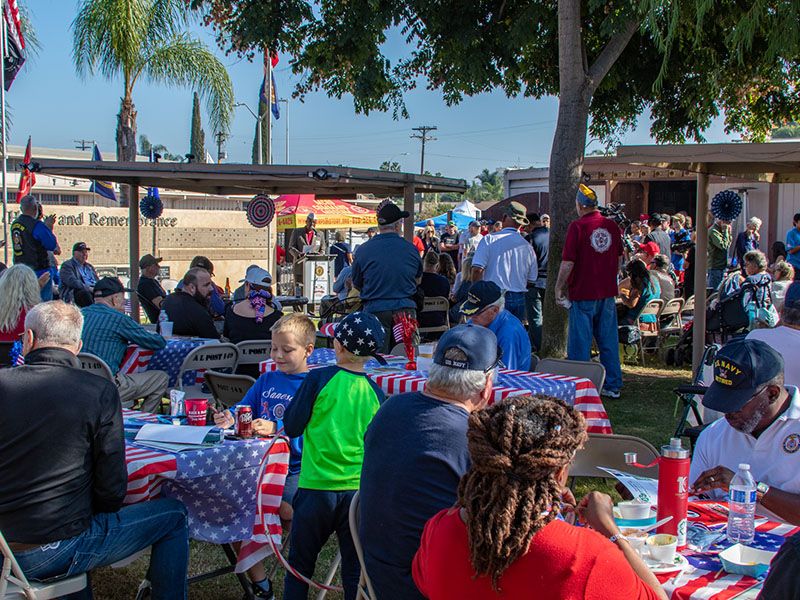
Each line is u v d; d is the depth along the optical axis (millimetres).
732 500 2574
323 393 3350
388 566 2498
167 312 7598
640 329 10570
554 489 1841
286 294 18500
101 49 16359
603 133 12242
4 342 5379
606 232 7793
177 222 18906
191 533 3646
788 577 1806
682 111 12000
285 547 4266
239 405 3918
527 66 11664
